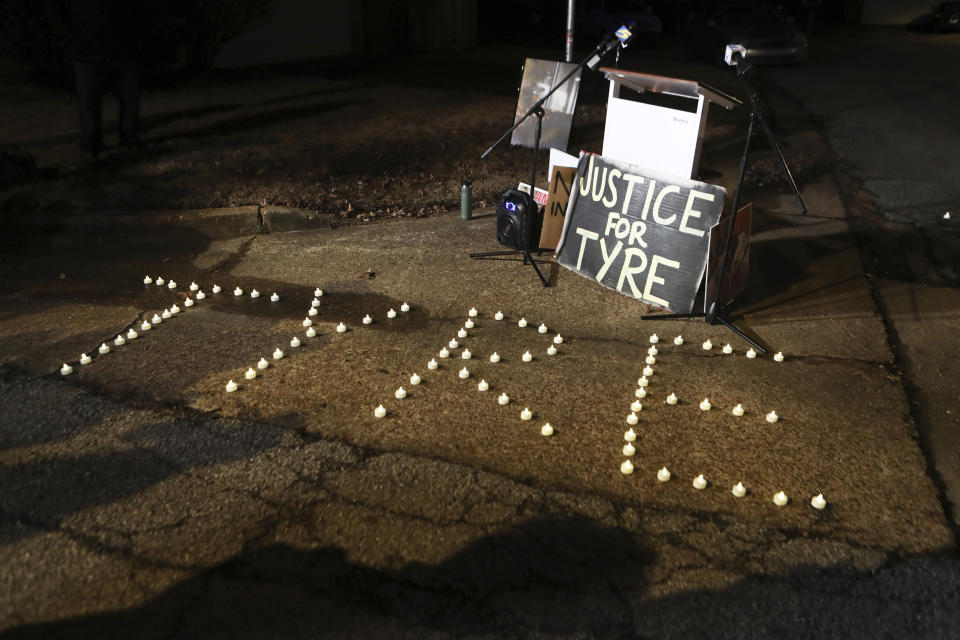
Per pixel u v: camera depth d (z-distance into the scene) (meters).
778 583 2.71
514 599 2.63
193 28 13.37
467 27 20.98
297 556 2.85
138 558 2.84
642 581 2.71
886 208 7.22
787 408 3.92
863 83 14.35
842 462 3.45
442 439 3.65
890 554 2.85
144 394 4.09
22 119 10.48
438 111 11.57
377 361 4.51
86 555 2.86
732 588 2.68
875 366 4.35
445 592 2.67
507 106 11.95
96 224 6.98
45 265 6.30
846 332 4.79
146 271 6.17
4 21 11.21
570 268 5.74
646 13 20.75
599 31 20.81
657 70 15.58
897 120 11.03
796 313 5.09
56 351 4.64
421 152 9.26
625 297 5.42
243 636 2.48
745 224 5.11
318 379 4.27
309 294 5.61
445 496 3.20
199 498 3.19
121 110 8.84
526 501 3.17
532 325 5.01
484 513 3.09
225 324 5.07
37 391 4.12
